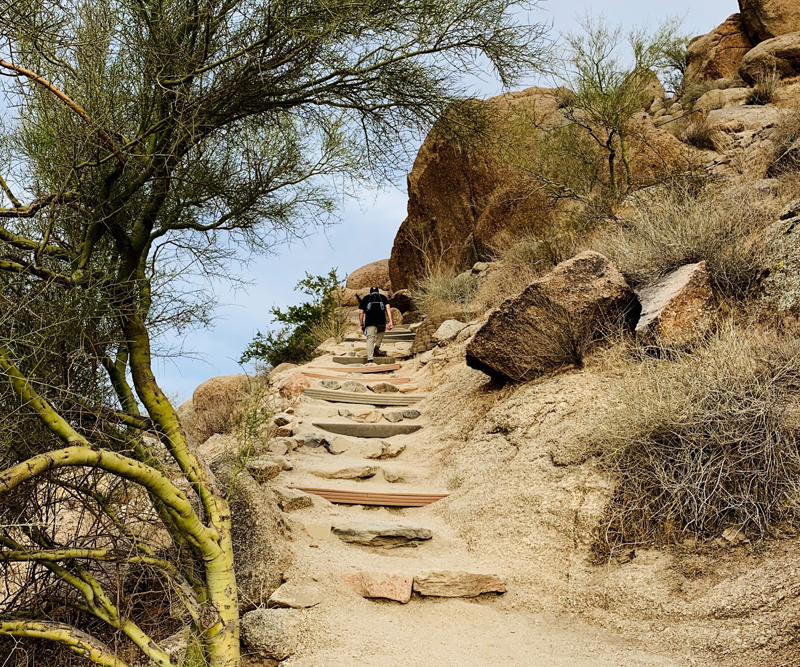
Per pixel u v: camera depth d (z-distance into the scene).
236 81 4.17
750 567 4.38
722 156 11.94
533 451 6.40
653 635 4.17
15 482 2.72
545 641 4.27
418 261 17.91
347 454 8.21
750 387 5.25
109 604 3.23
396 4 4.39
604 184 11.98
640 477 5.28
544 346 7.61
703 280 6.63
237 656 3.52
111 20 3.97
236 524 5.09
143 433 3.85
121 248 4.10
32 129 3.98
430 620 4.62
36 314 3.39
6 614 3.30
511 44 4.99
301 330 16.58
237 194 4.82
